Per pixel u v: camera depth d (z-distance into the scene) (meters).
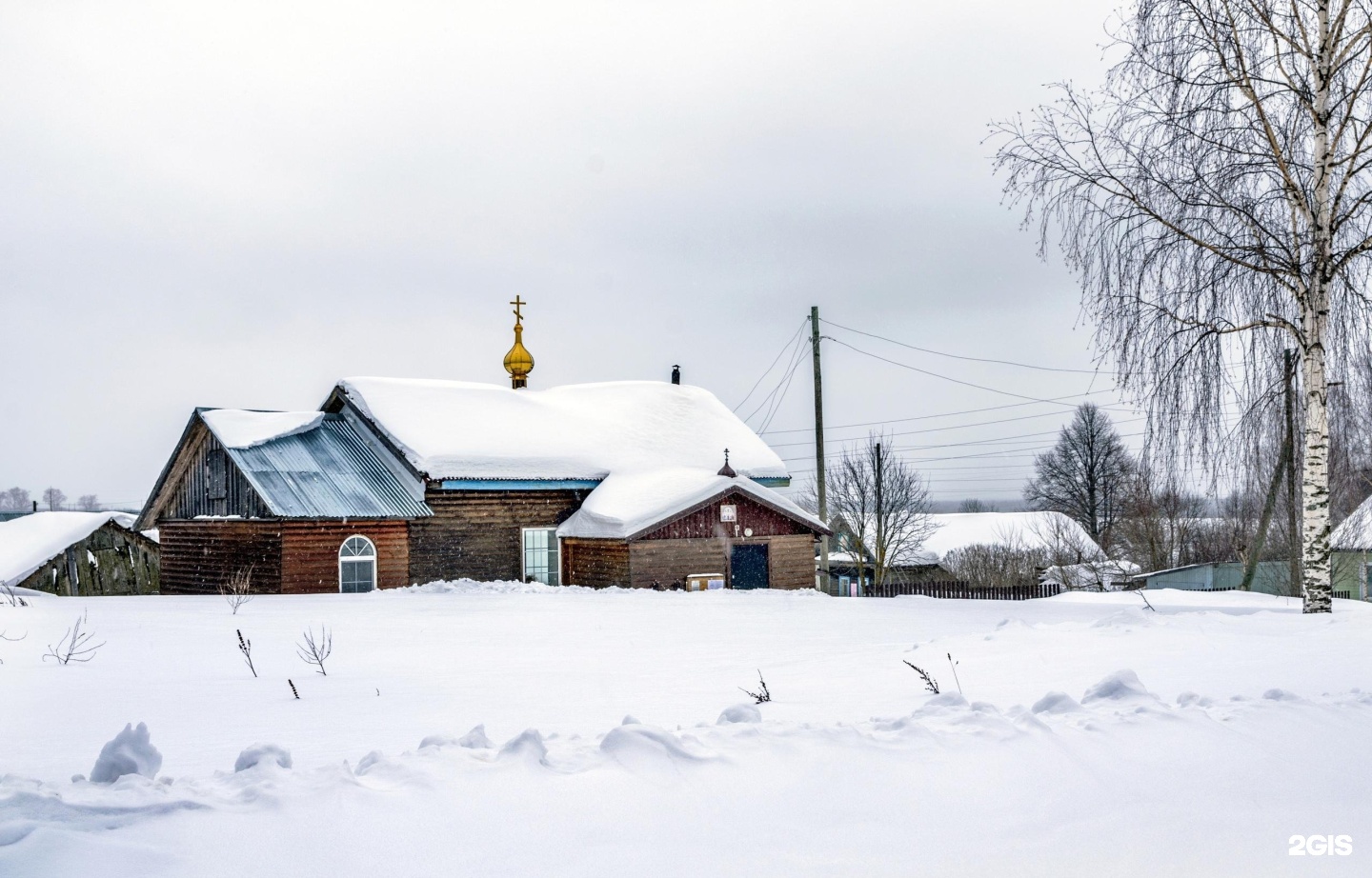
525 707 7.89
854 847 4.10
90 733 6.82
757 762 4.93
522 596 22.91
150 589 34.75
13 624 14.95
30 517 35.25
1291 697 6.87
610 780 4.56
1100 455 72.38
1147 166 15.11
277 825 3.91
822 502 36.84
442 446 30.38
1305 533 14.55
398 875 3.59
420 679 9.84
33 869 3.34
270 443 30.19
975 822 4.43
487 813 4.15
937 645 11.66
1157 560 50.97
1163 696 7.45
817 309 37.09
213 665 10.88
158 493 31.97
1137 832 4.39
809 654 12.13
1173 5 14.81
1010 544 63.38
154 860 3.53
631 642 14.04
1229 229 14.95
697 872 3.76
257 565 28.31
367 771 4.60
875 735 5.52
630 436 35.19
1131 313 15.23
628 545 28.73
